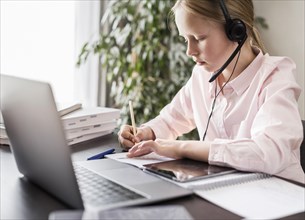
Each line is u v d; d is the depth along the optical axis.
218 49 1.06
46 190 0.75
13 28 1.97
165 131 1.29
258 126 0.97
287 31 2.21
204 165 0.90
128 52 2.20
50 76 2.12
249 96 1.13
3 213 0.66
